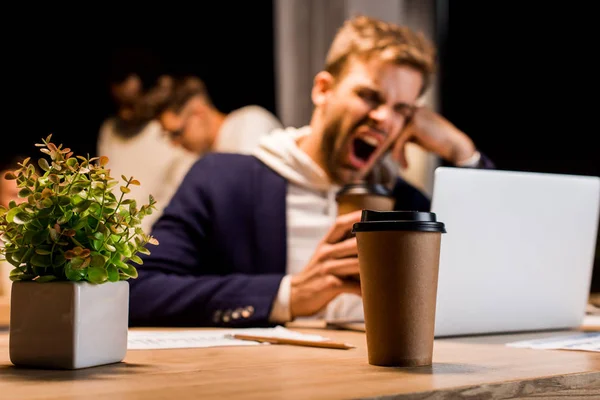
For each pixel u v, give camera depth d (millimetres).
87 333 749
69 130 2904
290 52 3164
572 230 1247
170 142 3000
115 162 2943
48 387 624
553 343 1026
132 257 821
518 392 667
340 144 1962
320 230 1939
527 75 3324
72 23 2912
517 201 1178
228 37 3100
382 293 757
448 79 3350
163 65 3006
